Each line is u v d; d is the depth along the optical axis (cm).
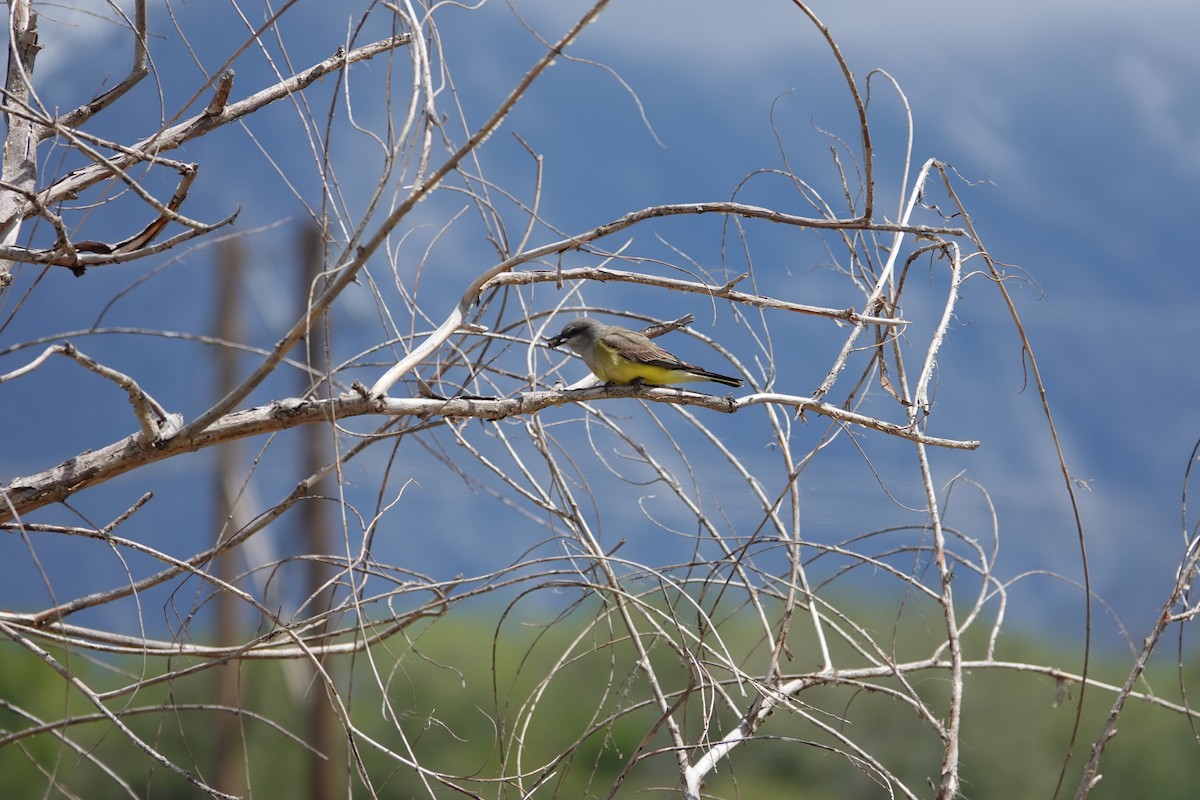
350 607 705
